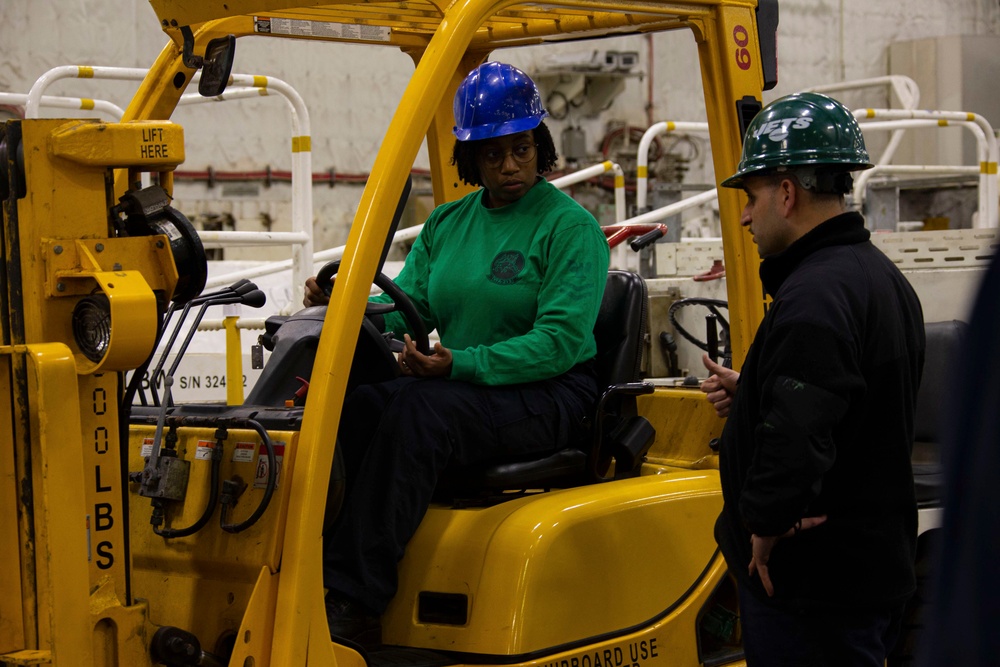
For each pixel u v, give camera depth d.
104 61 9.16
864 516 2.20
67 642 2.06
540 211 2.98
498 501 2.88
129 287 2.05
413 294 3.17
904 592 2.22
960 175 8.16
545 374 2.82
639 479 2.98
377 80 10.62
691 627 2.88
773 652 2.25
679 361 5.66
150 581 2.51
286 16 3.03
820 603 2.21
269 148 10.17
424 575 2.67
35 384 2.04
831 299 2.11
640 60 12.10
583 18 3.12
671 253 6.53
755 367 2.25
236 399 4.89
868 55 12.62
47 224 2.09
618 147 11.96
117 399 2.18
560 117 11.75
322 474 2.22
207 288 5.77
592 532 2.71
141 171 2.22
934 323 4.11
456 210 3.17
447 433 2.68
